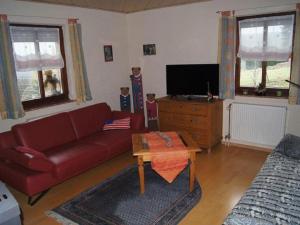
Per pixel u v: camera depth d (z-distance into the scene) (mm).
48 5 3844
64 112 3836
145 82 5266
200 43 4418
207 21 4266
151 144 3057
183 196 2895
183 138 3275
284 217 1681
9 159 2957
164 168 2820
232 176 3322
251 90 4156
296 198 1893
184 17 4488
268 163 2504
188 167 3604
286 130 3842
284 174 2246
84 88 4344
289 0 3523
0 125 3428
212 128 4055
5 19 3326
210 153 4078
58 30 4102
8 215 2182
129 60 5363
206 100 4168
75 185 3270
